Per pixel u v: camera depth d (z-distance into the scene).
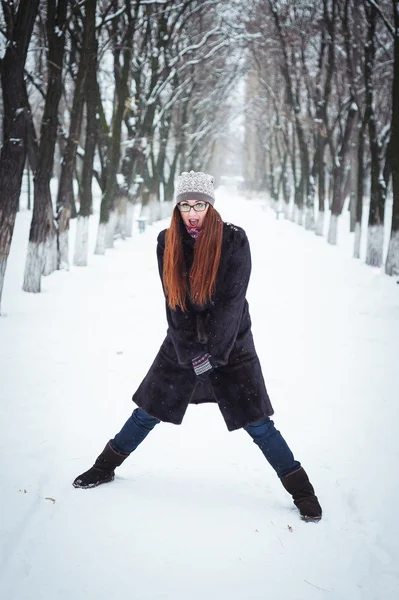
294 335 7.48
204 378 2.92
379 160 16.38
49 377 5.48
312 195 30.97
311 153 41.31
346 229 33.41
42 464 3.54
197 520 2.90
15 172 7.91
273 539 2.75
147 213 29.98
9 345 6.68
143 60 21.09
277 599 2.34
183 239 2.78
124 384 5.34
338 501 3.18
